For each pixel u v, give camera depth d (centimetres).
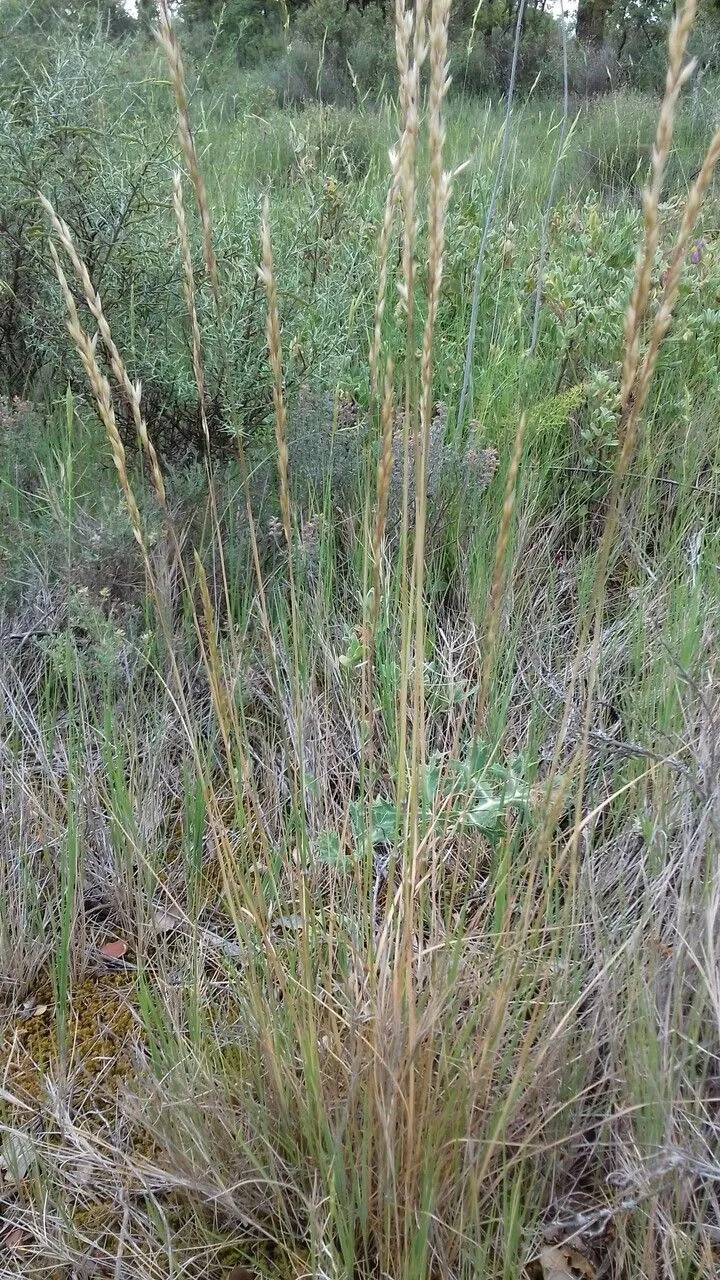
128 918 194
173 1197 147
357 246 332
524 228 402
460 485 276
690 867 153
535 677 232
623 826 180
